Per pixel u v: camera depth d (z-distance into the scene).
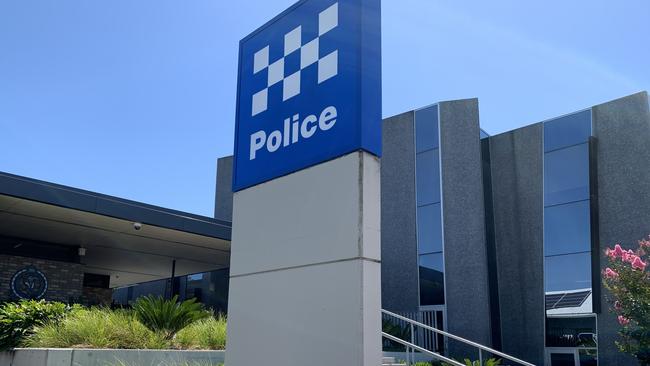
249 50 5.53
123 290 35.28
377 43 4.45
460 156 21.89
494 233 21.92
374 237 4.04
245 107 5.40
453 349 20.19
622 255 12.74
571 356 18.91
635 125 19.27
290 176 4.67
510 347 20.42
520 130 22.16
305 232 4.41
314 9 4.83
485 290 20.19
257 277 4.75
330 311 4.05
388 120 24.38
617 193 19.19
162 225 15.70
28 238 17.48
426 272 21.78
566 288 19.62
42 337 9.02
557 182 20.72
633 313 12.07
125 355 8.35
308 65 4.76
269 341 4.49
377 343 3.85
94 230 16.41
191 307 10.51
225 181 29.56
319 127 4.51
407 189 23.09
